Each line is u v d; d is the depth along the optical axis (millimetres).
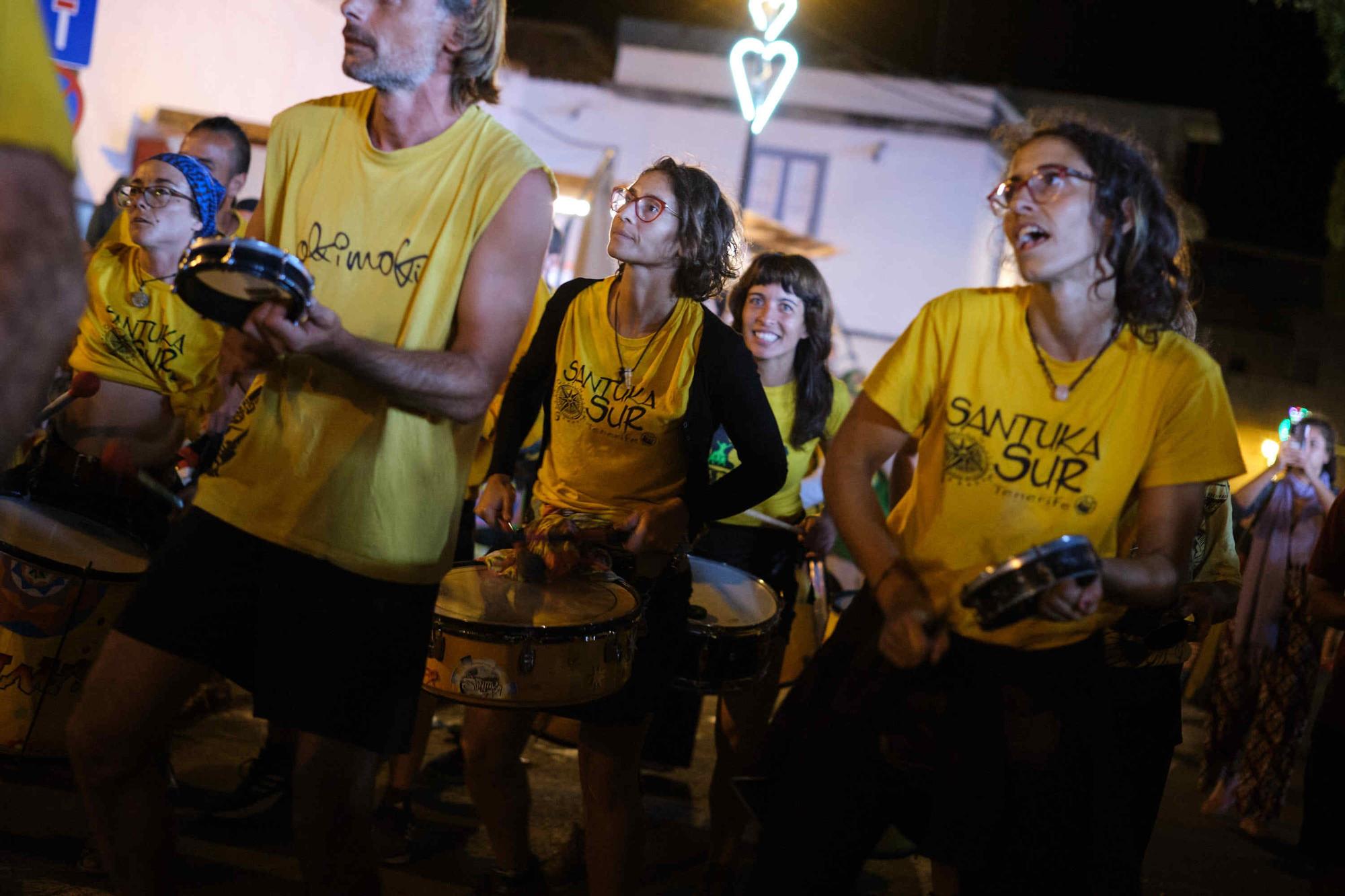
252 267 1980
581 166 20250
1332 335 23172
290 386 2449
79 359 3941
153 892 2473
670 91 19969
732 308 4676
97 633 3561
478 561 3531
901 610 2254
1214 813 5957
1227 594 3623
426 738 4129
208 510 2467
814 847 2379
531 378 3660
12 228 1164
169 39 11953
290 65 13180
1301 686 5680
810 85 19906
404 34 2373
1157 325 2322
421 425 2455
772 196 20094
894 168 19891
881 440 2441
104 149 11594
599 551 3359
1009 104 20219
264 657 2434
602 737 3346
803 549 4754
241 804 4012
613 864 3332
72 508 3961
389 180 2488
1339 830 3408
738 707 4094
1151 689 3320
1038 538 2338
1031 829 2312
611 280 3590
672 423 3396
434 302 2463
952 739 2340
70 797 3973
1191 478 2330
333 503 2410
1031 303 2377
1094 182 2264
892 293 19969
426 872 3926
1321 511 5816
